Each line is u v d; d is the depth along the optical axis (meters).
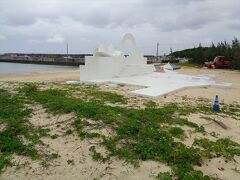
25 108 8.53
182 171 5.21
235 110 10.07
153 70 22.73
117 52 19.78
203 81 17.39
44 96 10.06
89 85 14.97
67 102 8.80
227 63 35.72
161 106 9.72
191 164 5.54
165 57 66.88
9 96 10.16
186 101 11.17
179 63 48.09
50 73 30.45
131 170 5.30
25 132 6.70
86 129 6.78
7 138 6.38
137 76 19.69
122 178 5.09
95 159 5.61
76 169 5.34
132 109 8.71
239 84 18.08
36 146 6.11
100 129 6.78
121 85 15.22
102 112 7.83
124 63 20.55
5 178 5.05
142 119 7.59
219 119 8.36
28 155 5.77
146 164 5.47
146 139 6.37
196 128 7.34
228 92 14.22
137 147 5.97
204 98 12.16
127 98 11.05
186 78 18.64
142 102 10.35
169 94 12.62
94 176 5.14
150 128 6.94
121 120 7.39
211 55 43.00
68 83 16.06
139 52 22.41
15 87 12.66
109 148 5.95
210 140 6.72
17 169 5.32
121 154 5.75
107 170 5.30
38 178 5.09
